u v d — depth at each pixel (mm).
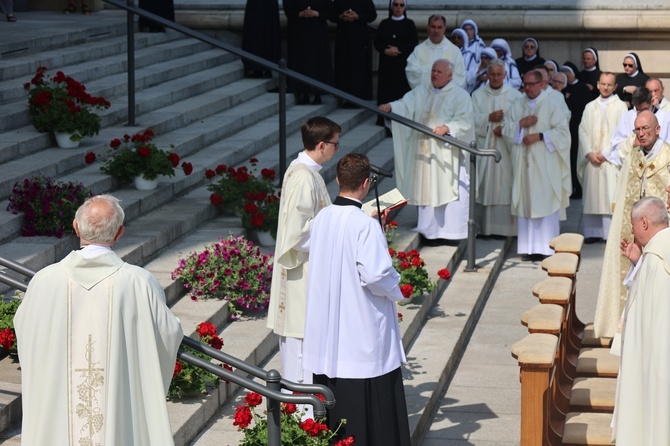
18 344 5570
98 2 18906
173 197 11766
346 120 16906
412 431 8156
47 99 11742
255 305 9461
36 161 10969
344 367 6809
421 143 12930
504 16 18359
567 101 16328
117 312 5473
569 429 8172
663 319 7223
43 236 9539
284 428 6699
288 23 17609
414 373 9352
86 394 5453
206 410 7664
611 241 10188
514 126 13500
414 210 14484
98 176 11086
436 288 11539
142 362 5523
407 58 16359
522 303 12047
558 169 13477
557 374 8664
